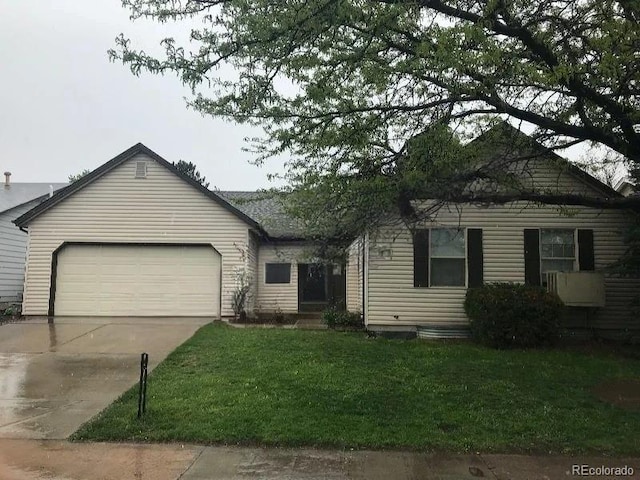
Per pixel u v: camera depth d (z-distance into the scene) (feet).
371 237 33.35
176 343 40.63
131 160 61.05
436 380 28.78
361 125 26.86
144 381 23.13
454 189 26.40
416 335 46.06
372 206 27.71
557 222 46.24
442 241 46.85
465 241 46.47
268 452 19.27
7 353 37.42
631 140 24.64
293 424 21.57
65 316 59.21
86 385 28.71
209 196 60.90
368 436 20.43
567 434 20.90
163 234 60.54
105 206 60.54
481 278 46.06
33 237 59.88
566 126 24.76
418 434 20.74
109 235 60.23
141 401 23.25
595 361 34.22
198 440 20.34
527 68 21.42
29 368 32.83
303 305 70.74
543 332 39.22
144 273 60.29
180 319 57.67
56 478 16.85
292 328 50.72
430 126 26.22
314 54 24.80
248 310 61.46
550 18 24.02
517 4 23.29
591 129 24.79
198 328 48.39
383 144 27.76
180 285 60.29
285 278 70.44
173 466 17.90
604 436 20.85
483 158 29.14
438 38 21.89
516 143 28.37
